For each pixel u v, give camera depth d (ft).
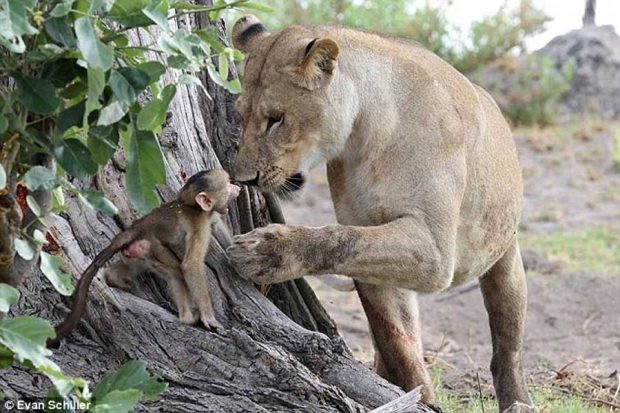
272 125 30.99
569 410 37.32
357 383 28.25
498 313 38.27
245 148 31.12
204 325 26.73
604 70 104.37
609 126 98.17
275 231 29.14
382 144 31.45
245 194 32.09
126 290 27.30
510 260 37.68
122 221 28.43
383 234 30.04
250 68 31.60
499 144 35.50
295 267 29.09
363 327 53.57
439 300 58.08
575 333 53.88
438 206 30.96
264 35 32.78
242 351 26.68
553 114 100.32
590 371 44.52
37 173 20.52
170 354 26.45
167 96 22.04
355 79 31.48
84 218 27.63
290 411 26.40
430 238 30.68
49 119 22.18
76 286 25.11
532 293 59.11
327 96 30.91
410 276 30.58
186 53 21.30
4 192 21.59
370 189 31.55
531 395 39.52
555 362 47.80
